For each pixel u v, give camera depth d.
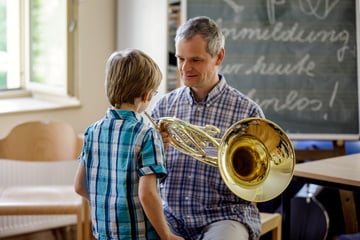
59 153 3.66
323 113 3.95
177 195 2.57
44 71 4.32
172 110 2.68
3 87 4.41
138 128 2.12
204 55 2.52
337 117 3.95
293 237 3.83
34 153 3.65
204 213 2.54
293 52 3.94
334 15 3.94
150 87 2.17
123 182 2.12
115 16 4.43
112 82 2.16
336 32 3.94
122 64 2.15
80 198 3.42
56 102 4.30
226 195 2.55
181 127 2.28
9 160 3.76
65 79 4.16
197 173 2.56
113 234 2.16
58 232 4.15
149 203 2.07
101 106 4.42
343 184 2.74
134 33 4.32
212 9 3.92
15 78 4.45
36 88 4.37
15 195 3.45
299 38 3.94
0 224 3.87
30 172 3.96
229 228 2.46
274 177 2.31
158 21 4.15
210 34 2.52
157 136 2.14
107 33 4.39
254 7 3.93
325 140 3.95
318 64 3.94
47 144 3.66
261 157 2.33
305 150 4.00
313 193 3.87
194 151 2.33
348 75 3.95
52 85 4.27
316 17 3.94
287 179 2.30
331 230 3.89
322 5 3.93
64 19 4.11
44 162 3.96
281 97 3.95
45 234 4.11
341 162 3.06
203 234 2.50
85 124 4.34
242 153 2.32
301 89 3.95
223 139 2.25
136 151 2.10
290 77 3.94
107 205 2.16
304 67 3.94
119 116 2.17
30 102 4.28
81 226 3.32
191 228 2.55
